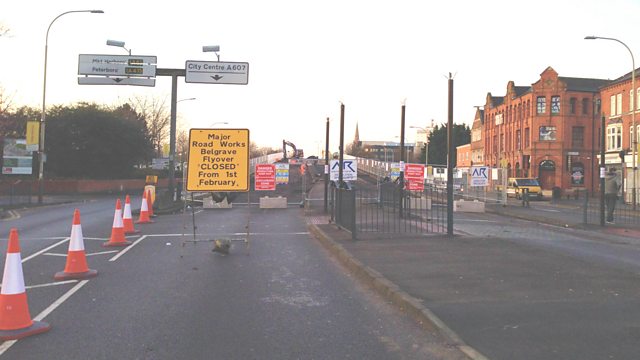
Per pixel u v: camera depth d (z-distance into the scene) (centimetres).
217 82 2494
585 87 6006
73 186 4728
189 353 523
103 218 2067
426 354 516
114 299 744
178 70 2502
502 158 6825
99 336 577
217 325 620
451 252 1086
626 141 4391
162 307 701
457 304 665
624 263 994
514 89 6594
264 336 577
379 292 782
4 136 4503
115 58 2464
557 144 5753
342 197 1483
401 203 1816
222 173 1157
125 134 5488
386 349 533
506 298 696
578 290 742
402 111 1861
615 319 599
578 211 2739
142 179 5919
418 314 634
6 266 591
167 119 8775
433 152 9144
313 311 683
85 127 5238
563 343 519
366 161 7038
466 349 507
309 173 6031
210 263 1039
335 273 942
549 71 5800
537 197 4191
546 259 1001
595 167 5784
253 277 905
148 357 511
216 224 1825
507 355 488
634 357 480
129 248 1234
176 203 2547
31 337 572
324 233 1416
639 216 2241
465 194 3195
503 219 2208
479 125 8025
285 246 1280
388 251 1099
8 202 3133
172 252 1175
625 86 4434
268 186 2634
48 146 5112
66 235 1499
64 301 732
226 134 1161
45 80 3102
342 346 543
